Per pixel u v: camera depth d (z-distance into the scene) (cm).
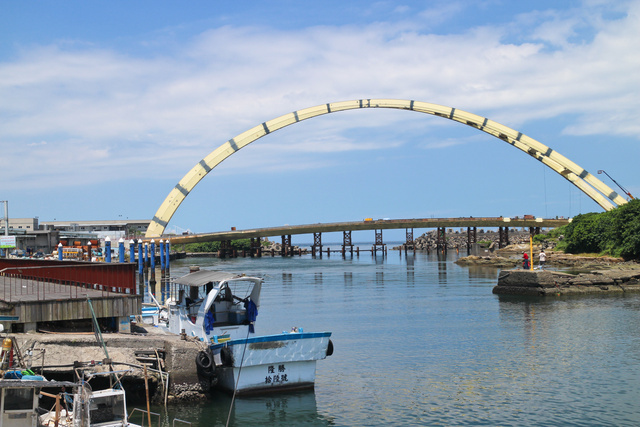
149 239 14538
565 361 3403
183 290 3366
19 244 9894
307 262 17438
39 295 3111
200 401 2641
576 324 4581
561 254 13225
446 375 3169
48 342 2536
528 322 4750
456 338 4166
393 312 5578
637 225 10656
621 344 3816
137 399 2636
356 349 3862
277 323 4997
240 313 3130
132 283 3312
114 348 2653
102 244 11731
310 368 2828
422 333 4394
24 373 2120
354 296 7162
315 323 4972
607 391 2811
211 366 2638
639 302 5803
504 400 2720
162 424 2395
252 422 2441
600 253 12200
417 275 10675
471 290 7556
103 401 1931
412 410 2609
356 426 2419
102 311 2980
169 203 17912
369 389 2930
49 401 2375
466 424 2425
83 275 3653
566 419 2455
